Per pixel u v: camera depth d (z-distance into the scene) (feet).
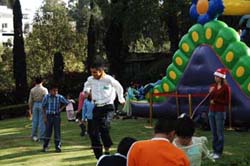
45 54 144.97
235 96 50.42
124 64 124.26
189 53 56.59
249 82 49.67
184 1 99.81
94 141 34.17
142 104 64.39
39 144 45.78
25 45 145.59
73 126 62.08
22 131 60.03
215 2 53.78
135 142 16.99
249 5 56.24
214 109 34.37
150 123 59.26
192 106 54.90
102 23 131.23
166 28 119.24
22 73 113.50
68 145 44.45
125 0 107.24
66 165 34.60
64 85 120.06
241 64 50.26
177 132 19.36
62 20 150.20
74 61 147.74
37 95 47.42
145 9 103.76
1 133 58.70
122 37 118.42
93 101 34.22
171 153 15.85
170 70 58.75
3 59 136.67
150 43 143.54
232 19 85.97
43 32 146.92
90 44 127.34
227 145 41.45
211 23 54.03
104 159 18.07
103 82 33.99
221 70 34.50
